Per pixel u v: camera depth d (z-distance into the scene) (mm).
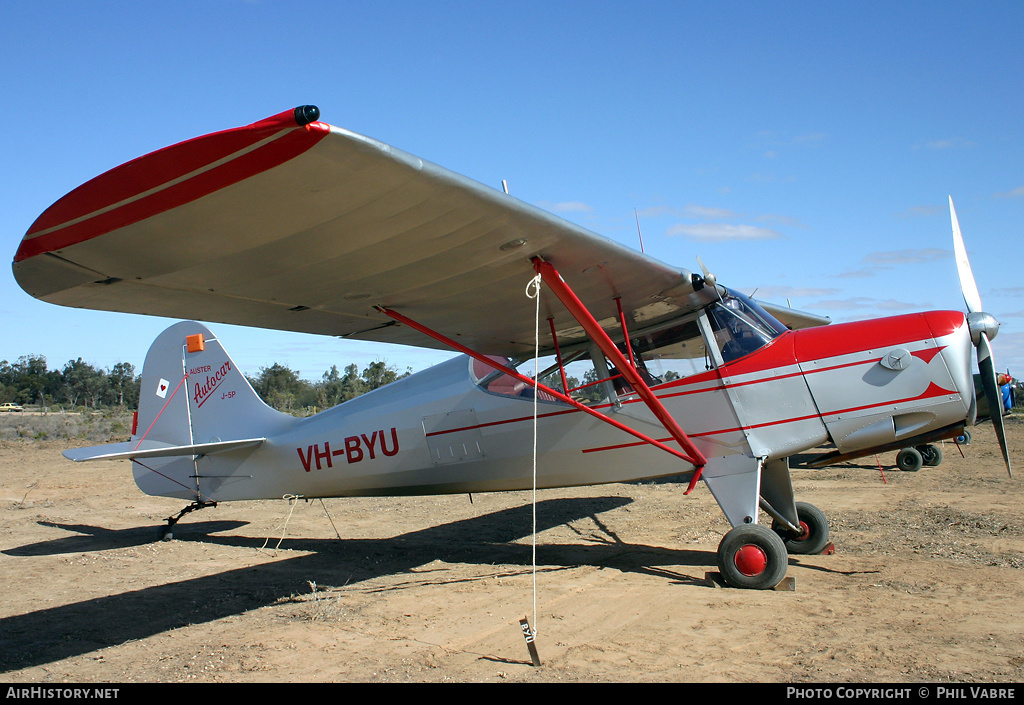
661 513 8180
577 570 5395
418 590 4914
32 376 60531
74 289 3396
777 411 5086
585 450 5703
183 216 2746
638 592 4551
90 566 5980
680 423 5352
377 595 4793
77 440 23156
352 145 2436
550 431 5836
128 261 3141
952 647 3252
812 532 5594
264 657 3510
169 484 7773
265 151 2381
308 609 4414
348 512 9164
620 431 5566
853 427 4930
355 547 6824
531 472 5988
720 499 5035
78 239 2844
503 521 8156
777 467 5602
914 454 10867
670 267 4699
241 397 7559
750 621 3799
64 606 4648
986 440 15430
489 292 4500
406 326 5184
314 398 37156
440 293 4395
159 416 7859
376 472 6676
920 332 4871
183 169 2461
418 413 6488
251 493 7367
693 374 5359
